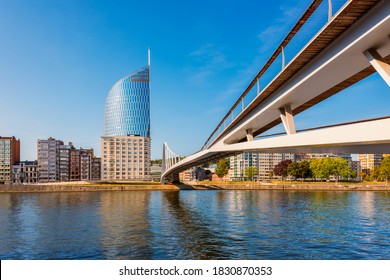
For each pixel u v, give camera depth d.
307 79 26.09
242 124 48.75
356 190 180.50
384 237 47.44
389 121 15.59
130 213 78.44
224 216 70.81
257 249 40.62
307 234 49.66
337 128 19.38
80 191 179.88
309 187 192.88
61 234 52.03
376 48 19.98
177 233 51.28
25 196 142.75
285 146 25.59
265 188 194.88
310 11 22.84
